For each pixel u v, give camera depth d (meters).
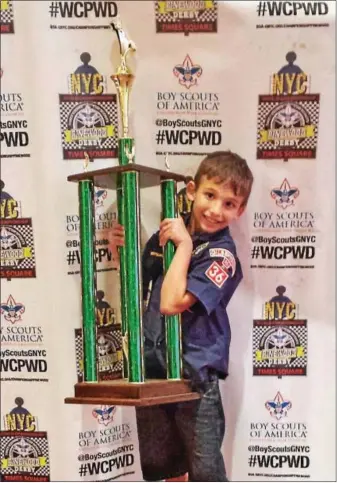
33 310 1.03
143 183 0.93
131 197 0.80
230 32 0.98
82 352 0.94
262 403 1.02
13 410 1.04
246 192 0.99
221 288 0.92
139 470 1.04
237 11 0.98
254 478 1.03
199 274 0.93
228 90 0.99
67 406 1.03
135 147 1.00
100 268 1.02
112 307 1.02
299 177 1.00
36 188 1.01
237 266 0.99
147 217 1.01
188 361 0.95
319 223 1.00
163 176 0.87
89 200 0.86
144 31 0.99
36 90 1.00
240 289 1.02
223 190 0.97
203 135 1.00
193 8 0.98
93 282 0.86
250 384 1.02
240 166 0.98
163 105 1.00
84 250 0.86
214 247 0.95
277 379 1.02
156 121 1.00
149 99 1.00
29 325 1.03
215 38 0.99
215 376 0.97
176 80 0.99
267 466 1.03
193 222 0.97
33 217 1.02
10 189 1.02
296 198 1.00
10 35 0.99
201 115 1.00
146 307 0.97
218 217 0.97
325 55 0.98
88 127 1.00
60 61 0.99
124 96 0.87
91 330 0.85
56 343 1.02
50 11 0.99
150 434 0.99
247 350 1.02
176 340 0.88
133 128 1.00
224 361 0.97
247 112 0.99
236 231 1.01
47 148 1.01
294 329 1.02
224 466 0.98
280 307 1.02
